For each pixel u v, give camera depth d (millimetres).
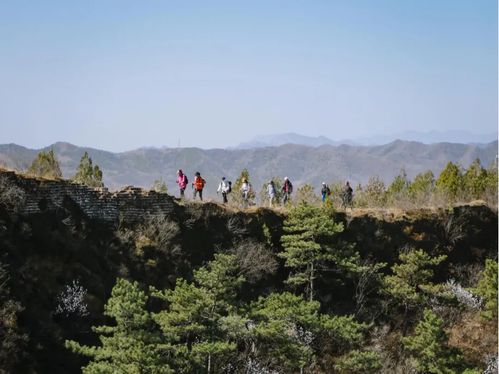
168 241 30578
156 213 31250
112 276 28031
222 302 24234
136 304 20781
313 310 28406
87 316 25609
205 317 23594
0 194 26062
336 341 30156
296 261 31578
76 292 25750
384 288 34188
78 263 27031
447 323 34688
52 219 27438
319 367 28906
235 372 26125
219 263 25266
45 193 27656
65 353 23812
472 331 34469
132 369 19703
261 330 24516
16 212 26234
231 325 23922
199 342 25312
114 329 21188
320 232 31156
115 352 20375
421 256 34062
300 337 28188
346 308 34000
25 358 22422
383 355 30531
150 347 20531
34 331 23469
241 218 33906
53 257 26344
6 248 24844
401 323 33906
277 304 26266
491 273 33438
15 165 30000
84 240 28078
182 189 33594
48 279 25516
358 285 34000
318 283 34312
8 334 22391
